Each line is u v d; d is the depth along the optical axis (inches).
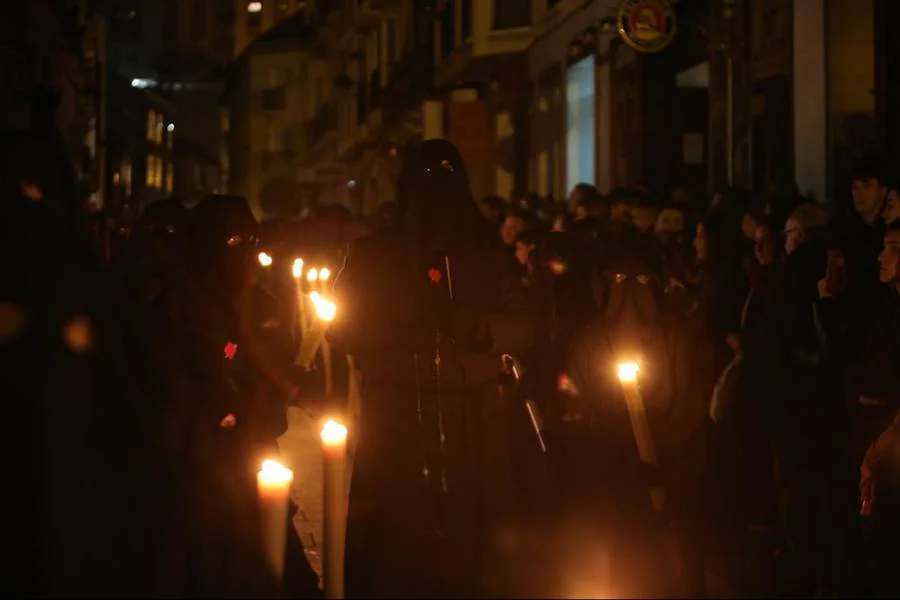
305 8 3799.2
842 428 383.9
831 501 384.8
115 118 2711.6
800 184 696.4
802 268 405.1
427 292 294.2
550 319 396.2
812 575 393.4
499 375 298.4
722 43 852.6
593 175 1223.5
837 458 384.2
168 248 341.7
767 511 473.4
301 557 355.9
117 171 2245.3
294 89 3764.8
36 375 197.3
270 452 344.8
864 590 375.2
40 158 209.2
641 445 359.6
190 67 3838.6
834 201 425.7
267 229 765.3
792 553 410.9
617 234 426.9
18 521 195.6
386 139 2330.2
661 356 381.1
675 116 999.6
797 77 697.0
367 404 296.7
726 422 427.5
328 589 263.4
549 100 1389.0
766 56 775.1
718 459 470.9
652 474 361.7
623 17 914.1
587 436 386.0
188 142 3777.1
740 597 395.2
